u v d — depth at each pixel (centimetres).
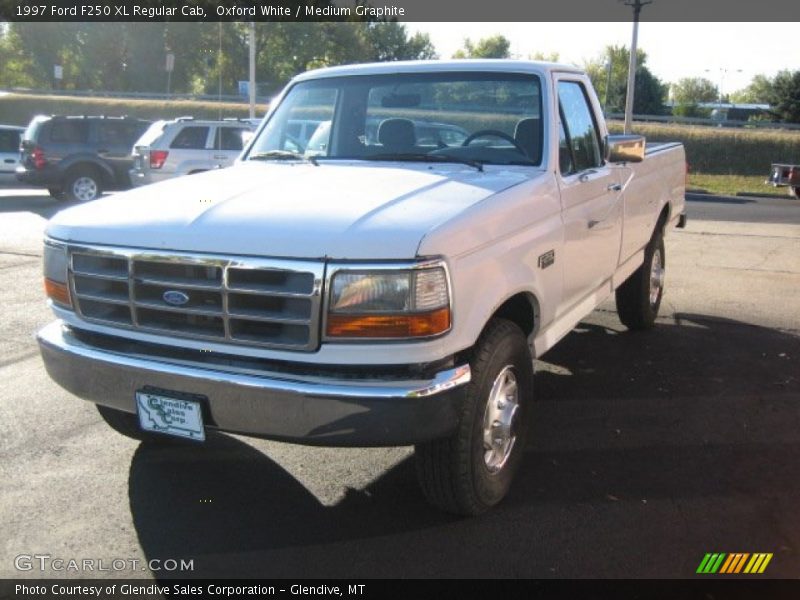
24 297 795
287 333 309
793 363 608
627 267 595
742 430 477
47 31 6644
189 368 324
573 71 491
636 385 555
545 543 350
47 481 405
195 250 320
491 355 344
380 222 314
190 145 1533
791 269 1010
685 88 11731
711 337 680
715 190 2609
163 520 369
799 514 377
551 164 423
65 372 358
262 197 356
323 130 481
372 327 300
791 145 3350
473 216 335
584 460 434
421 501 388
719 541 352
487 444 358
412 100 463
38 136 1667
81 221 356
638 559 338
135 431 428
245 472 418
